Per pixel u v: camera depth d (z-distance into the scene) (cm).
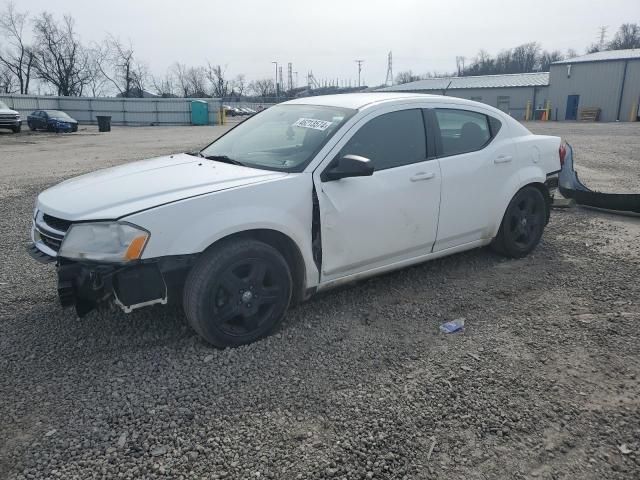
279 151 404
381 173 406
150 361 334
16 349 349
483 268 505
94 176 406
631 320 390
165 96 7381
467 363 332
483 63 10412
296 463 246
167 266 320
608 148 1725
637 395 298
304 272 376
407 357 340
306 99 486
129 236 311
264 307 364
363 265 409
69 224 332
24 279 478
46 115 3428
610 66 4497
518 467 244
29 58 6334
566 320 392
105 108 4934
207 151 455
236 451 254
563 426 271
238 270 348
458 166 454
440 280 472
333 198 378
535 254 548
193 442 260
